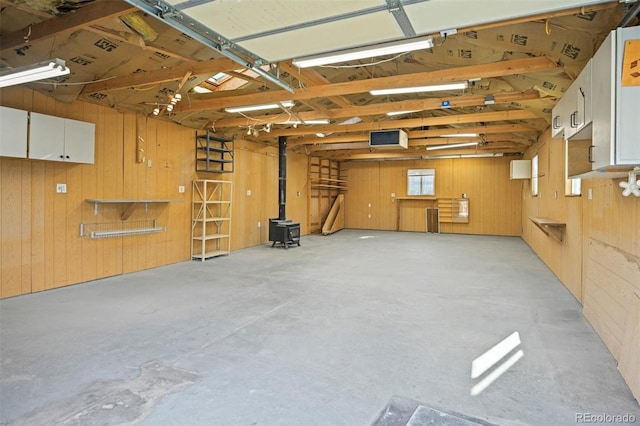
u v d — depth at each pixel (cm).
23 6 300
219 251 761
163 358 276
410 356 282
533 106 559
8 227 436
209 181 703
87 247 523
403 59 475
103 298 438
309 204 1160
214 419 200
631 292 260
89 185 524
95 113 530
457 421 199
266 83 514
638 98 211
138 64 438
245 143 866
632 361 236
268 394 226
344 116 629
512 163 926
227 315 377
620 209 292
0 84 329
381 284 513
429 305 414
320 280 537
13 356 278
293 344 304
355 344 304
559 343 307
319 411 208
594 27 287
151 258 624
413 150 1168
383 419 201
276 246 890
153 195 625
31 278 459
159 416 202
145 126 608
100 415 203
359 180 1363
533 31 323
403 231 1288
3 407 210
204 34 248
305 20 225
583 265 411
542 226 583
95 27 322
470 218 1205
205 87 614
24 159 447
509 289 487
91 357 277
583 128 278
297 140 967
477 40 365
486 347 299
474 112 723
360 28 237
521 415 205
